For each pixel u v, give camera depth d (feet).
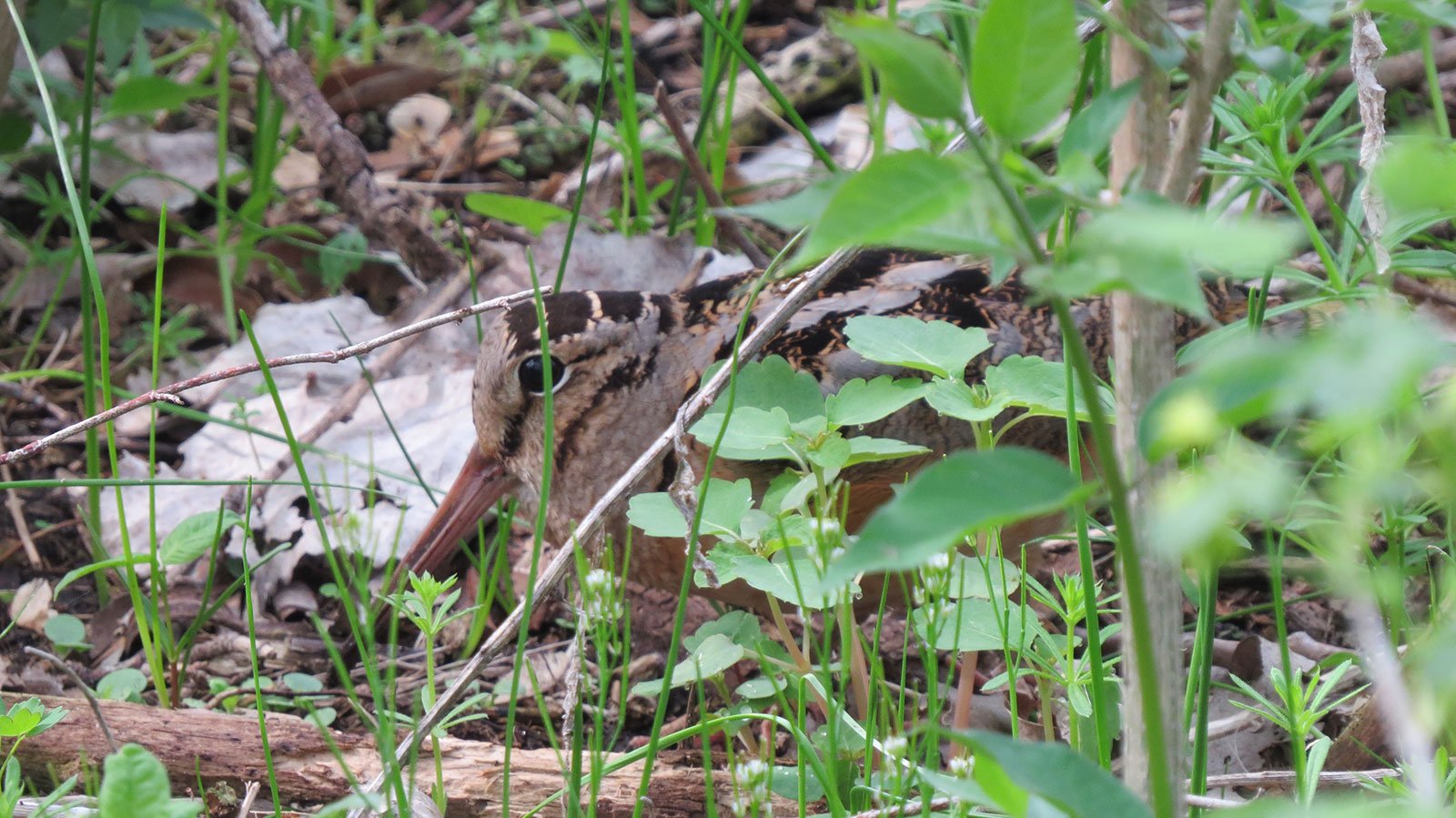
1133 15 10.57
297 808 18.90
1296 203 19.11
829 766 15.25
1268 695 21.21
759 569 15.87
